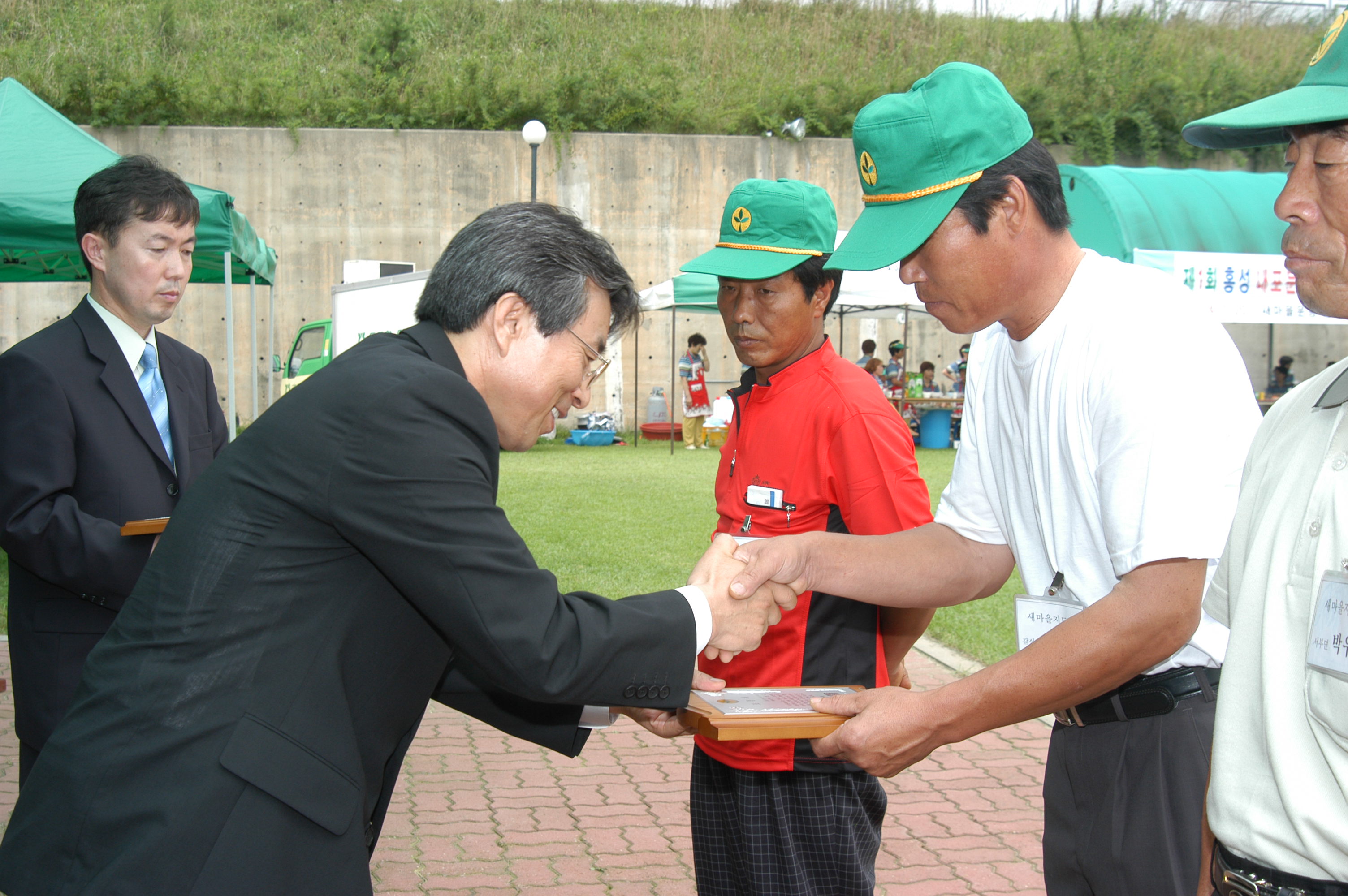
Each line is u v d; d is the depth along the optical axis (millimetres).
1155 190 13430
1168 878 1717
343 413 1469
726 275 2303
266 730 1421
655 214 20312
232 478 1505
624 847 3658
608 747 4699
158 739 1407
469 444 1518
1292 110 1173
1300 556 1286
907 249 1654
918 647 6004
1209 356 1598
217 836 1375
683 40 23594
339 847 1459
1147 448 1571
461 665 1922
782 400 2342
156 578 1516
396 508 1440
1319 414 1327
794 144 20609
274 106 19625
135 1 21969
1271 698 1295
